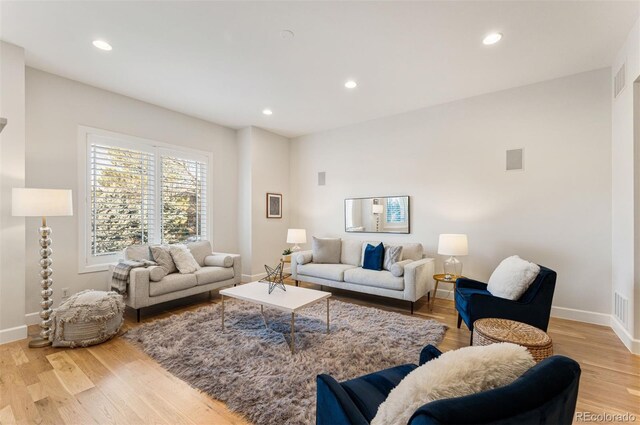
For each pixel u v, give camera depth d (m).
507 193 3.71
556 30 2.49
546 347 1.83
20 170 2.76
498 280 2.77
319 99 4.02
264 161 5.46
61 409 1.79
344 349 2.53
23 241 2.78
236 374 2.14
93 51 2.84
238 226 5.41
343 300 4.14
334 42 2.68
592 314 3.20
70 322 2.58
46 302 2.73
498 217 3.77
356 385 1.35
